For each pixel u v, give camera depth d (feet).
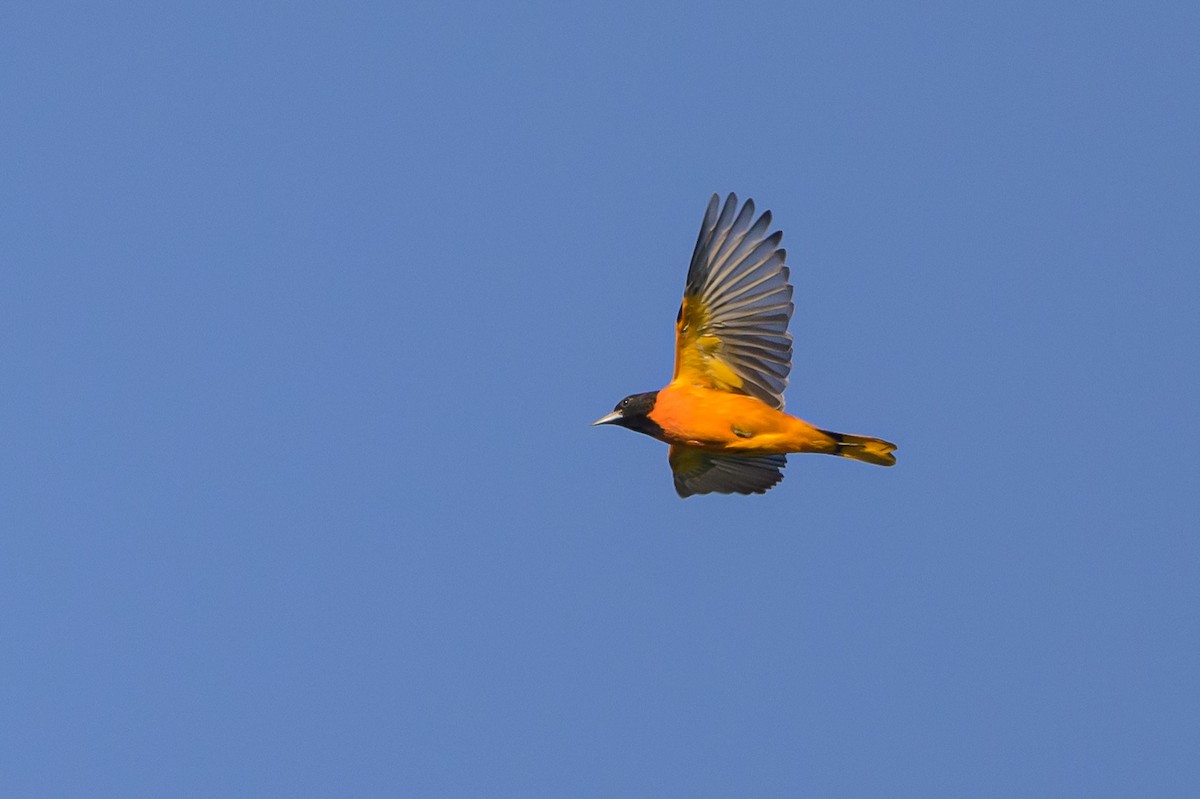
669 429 47.98
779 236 47.24
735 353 48.06
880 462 47.52
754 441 47.70
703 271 47.24
